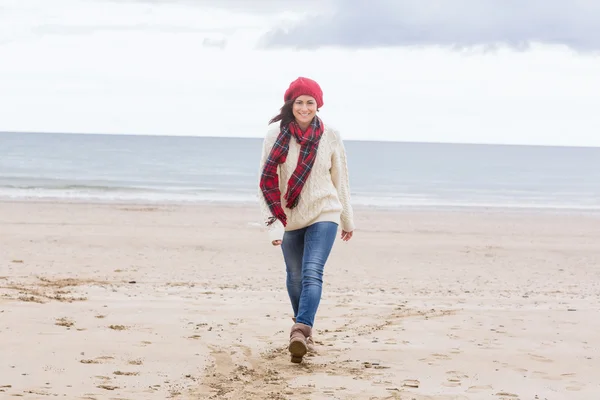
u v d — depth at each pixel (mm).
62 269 10383
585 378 4234
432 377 4184
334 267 12219
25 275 9422
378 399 3688
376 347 5055
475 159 108938
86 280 9188
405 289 9664
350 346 5086
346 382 4023
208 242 14898
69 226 16734
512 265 13289
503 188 44531
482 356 4777
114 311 6062
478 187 44875
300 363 4492
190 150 107625
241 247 14352
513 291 9695
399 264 12914
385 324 6102
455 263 13320
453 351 4930
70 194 28234
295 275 4832
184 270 11016
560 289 10133
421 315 6656
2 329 4949
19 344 4527
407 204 29875
